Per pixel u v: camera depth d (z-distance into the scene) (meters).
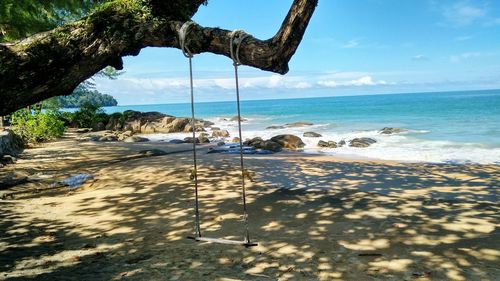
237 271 4.60
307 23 3.81
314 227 6.12
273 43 3.90
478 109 43.81
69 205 8.20
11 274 4.60
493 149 16.61
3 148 15.92
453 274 4.27
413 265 4.55
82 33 4.45
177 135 31.33
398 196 8.21
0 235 6.20
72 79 4.49
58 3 9.27
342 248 5.18
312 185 9.48
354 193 8.45
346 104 90.06
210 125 40.41
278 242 5.52
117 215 7.27
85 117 38.03
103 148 19.83
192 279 4.42
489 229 5.76
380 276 4.30
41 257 5.19
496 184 9.65
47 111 26.97
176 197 8.44
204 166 12.38
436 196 8.24
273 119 47.59
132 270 4.70
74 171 12.45
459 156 15.31
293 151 18.75
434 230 5.77
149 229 6.37
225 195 8.47
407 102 79.31
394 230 5.82
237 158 14.70
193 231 6.16
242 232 6.03
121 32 4.45
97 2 9.52
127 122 36.09
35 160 15.34
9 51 4.19
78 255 5.25
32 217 7.28
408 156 15.73
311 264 4.71
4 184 10.11
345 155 16.72
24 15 9.39
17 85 4.17
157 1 4.70
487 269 4.37
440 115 37.56
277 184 9.59
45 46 4.30
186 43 4.28
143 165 12.98
